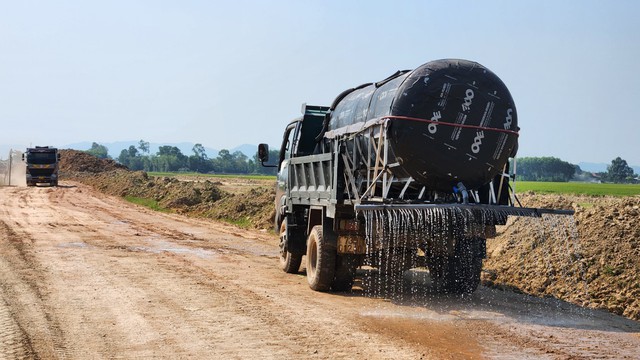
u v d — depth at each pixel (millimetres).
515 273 13242
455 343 7977
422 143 9773
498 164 10070
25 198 39000
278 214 14984
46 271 13070
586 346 7973
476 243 10891
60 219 25812
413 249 10977
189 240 20062
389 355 7402
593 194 55250
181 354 7430
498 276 13406
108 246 17609
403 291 11672
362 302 10609
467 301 10828
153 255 16109
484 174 10039
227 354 7438
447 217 9625
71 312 9469
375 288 11953
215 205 32688
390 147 9914
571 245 13141
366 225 10062
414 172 9898
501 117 10016
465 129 9891
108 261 14734
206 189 38031
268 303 10352
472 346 7844
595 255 12477
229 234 22516
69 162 86000
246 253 17203
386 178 10109
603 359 7391
